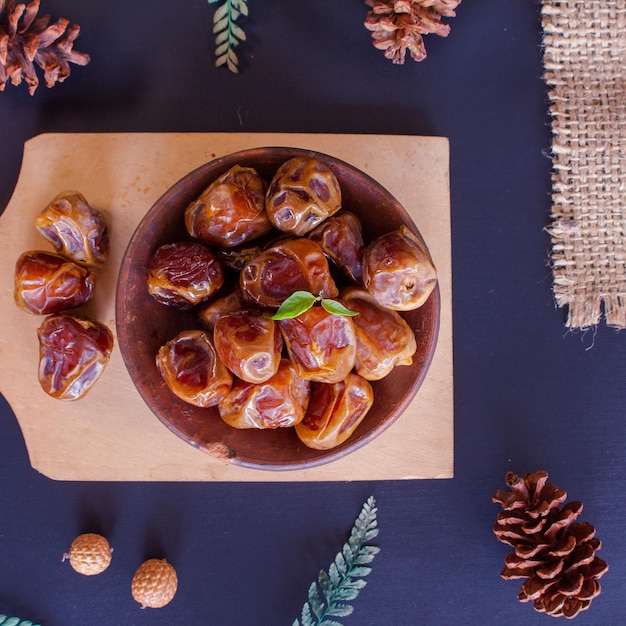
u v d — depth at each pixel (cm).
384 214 71
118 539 78
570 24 79
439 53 79
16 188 76
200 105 78
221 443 70
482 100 79
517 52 79
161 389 71
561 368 79
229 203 69
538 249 79
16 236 76
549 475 79
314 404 71
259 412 69
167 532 78
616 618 79
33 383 76
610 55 79
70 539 78
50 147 77
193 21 78
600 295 79
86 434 77
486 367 79
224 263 72
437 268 77
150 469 77
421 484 79
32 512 78
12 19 71
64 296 72
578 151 79
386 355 70
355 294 70
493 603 79
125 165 77
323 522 78
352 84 78
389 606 79
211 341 70
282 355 70
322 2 78
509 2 79
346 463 77
